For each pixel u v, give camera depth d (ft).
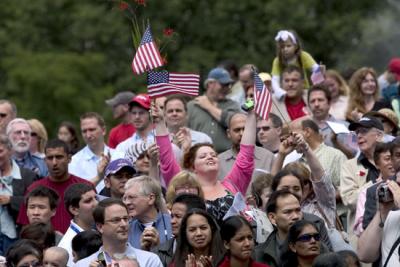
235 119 114.73
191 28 215.51
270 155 115.14
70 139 132.98
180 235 94.48
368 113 116.06
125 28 223.10
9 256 97.19
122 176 106.73
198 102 129.80
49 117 211.61
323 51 212.02
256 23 214.28
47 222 105.60
